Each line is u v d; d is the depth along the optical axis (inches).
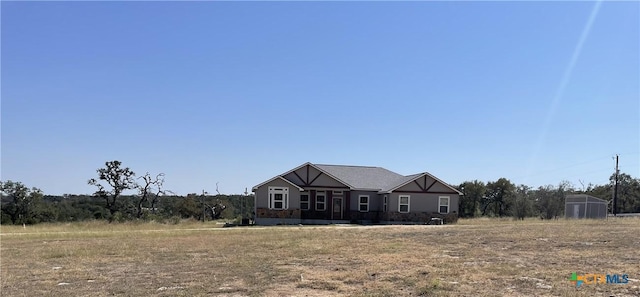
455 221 1565.0
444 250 596.1
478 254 550.3
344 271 439.8
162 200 2359.7
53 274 451.8
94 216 2352.4
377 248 626.5
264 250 625.0
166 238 852.0
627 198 2469.2
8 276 442.0
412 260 504.7
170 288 374.9
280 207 1499.8
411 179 1562.5
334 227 1211.9
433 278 389.4
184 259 550.0
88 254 606.5
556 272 411.8
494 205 2496.3
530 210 1898.4
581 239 702.5
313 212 1569.9
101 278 426.0
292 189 1508.4
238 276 424.5
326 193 1584.6
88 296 350.3
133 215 1893.5
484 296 324.5
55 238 894.4
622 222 1226.0
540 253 551.2
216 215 2404.0
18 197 2139.5
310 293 349.4
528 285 359.3
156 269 476.4
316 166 1569.9
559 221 1307.8
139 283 398.9
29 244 775.1
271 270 454.0
